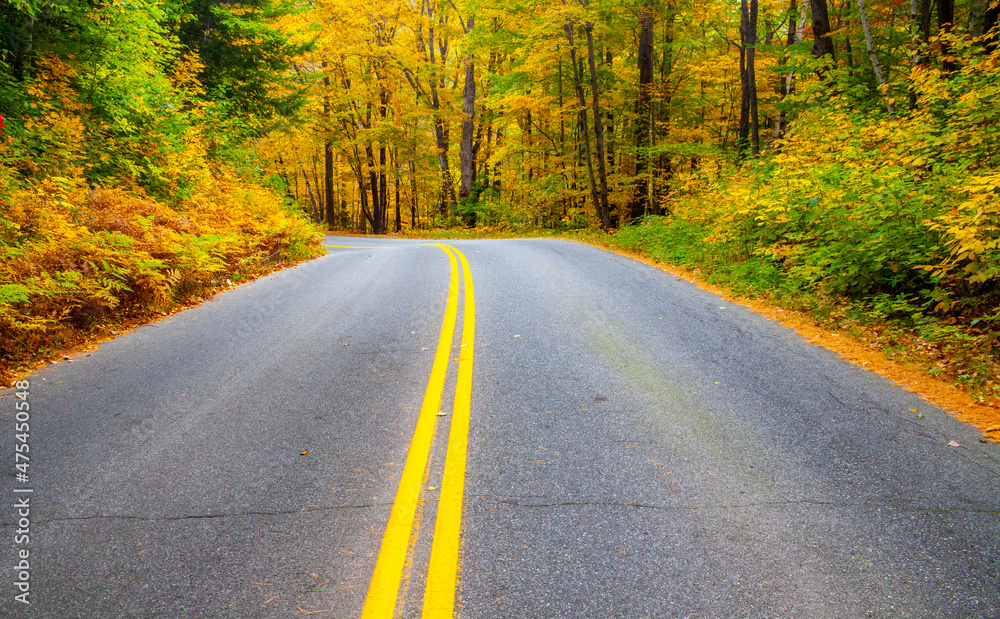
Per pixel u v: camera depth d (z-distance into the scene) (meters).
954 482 2.62
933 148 6.56
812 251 6.96
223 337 5.48
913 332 5.05
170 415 3.58
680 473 2.77
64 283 5.31
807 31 19.80
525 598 1.96
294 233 11.73
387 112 26.48
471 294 7.39
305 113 22.69
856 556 2.13
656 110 18.50
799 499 2.51
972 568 2.04
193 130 11.50
